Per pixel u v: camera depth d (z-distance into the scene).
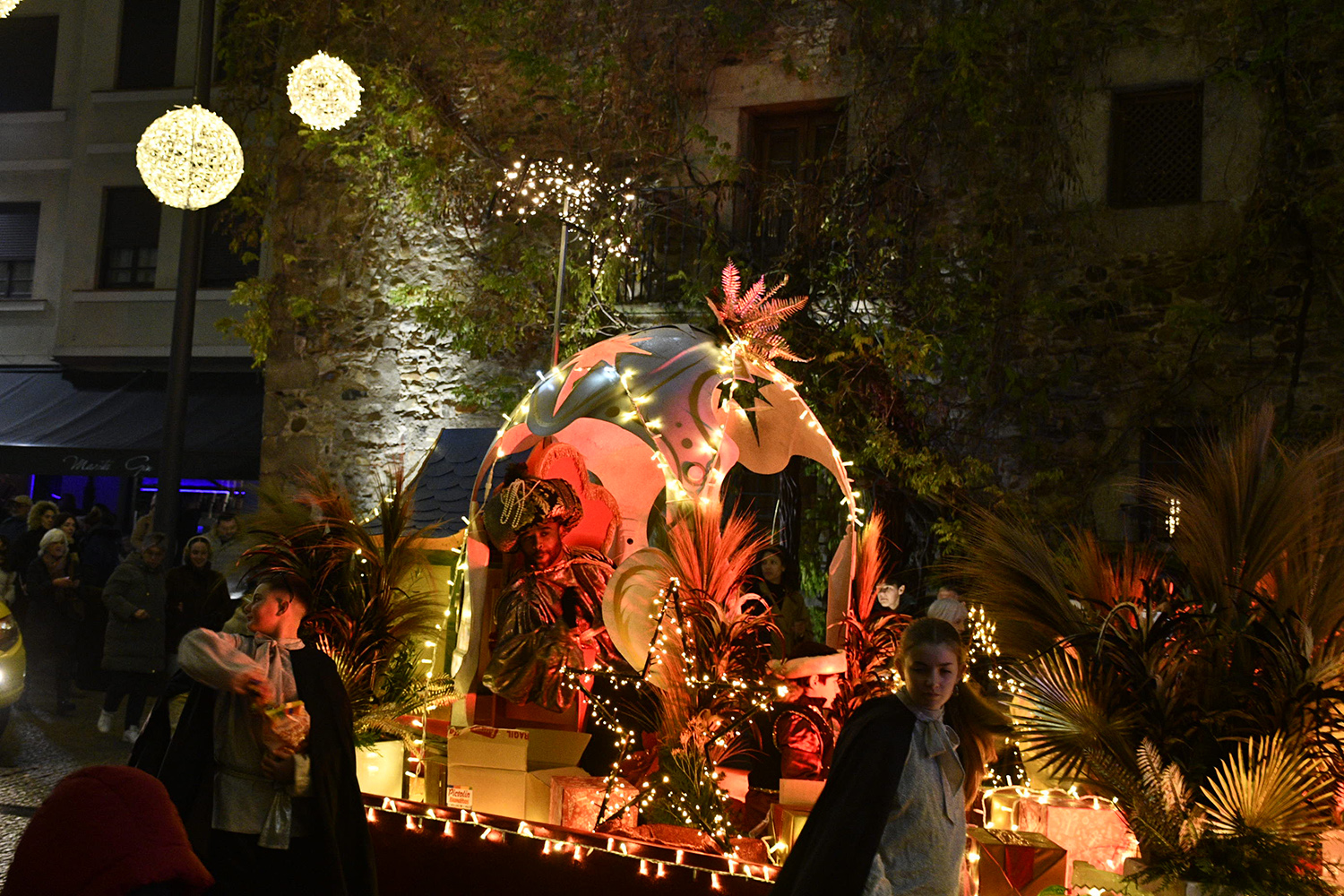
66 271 15.87
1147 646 3.99
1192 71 9.00
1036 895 3.92
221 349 15.13
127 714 8.88
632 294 10.16
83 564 10.49
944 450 9.27
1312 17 8.67
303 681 3.96
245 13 11.32
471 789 5.01
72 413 15.09
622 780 4.75
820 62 9.95
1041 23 9.32
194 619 8.57
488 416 10.62
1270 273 8.67
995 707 3.33
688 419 5.32
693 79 10.30
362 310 11.13
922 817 3.06
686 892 4.16
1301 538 4.04
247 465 14.03
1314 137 8.62
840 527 9.38
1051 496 8.98
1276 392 8.59
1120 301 9.08
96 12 16.09
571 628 5.62
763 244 9.96
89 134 16.00
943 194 9.52
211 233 15.44
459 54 10.90
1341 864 3.68
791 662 5.04
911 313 9.39
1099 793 4.03
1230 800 3.65
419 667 5.55
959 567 4.79
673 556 5.00
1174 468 8.84
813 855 3.05
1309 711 3.75
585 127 10.50
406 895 4.81
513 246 10.64
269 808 3.87
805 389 9.30
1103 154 9.22
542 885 4.48
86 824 1.96
